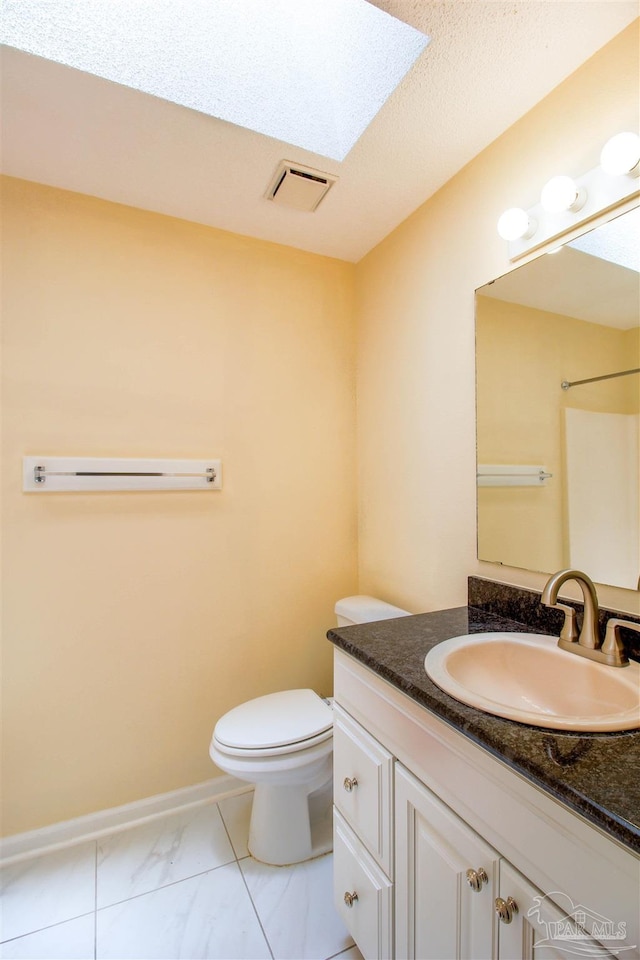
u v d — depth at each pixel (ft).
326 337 6.51
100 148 4.30
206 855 4.74
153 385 5.37
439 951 2.62
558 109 3.66
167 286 5.45
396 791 3.01
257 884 4.39
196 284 5.62
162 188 4.93
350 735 3.60
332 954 3.73
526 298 3.98
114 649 5.15
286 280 6.21
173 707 5.45
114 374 5.17
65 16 3.41
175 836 5.00
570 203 3.42
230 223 5.62
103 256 5.12
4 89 3.62
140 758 5.27
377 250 6.17
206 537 5.65
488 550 4.42
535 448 3.91
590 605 3.09
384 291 6.01
